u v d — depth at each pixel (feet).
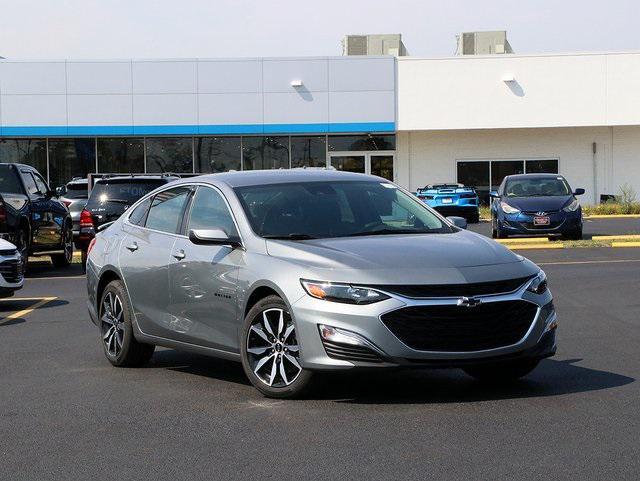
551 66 135.13
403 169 140.56
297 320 22.97
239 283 24.88
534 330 23.17
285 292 23.32
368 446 19.60
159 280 28.07
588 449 19.02
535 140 140.77
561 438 19.88
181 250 27.40
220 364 30.40
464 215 112.37
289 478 17.60
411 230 26.45
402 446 19.51
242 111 133.69
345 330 22.29
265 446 19.90
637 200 140.46
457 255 23.62
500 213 79.51
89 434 21.48
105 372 29.30
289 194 26.99
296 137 137.80
